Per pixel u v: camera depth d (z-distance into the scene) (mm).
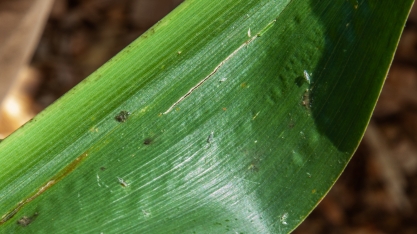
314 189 254
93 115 249
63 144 250
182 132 254
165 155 254
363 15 250
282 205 254
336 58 253
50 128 248
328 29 253
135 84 249
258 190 255
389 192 515
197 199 254
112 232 253
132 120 251
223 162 255
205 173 255
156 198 254
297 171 255
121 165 253
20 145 248
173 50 248
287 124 255
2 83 332
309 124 255
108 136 251
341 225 518
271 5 251
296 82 254
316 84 254
